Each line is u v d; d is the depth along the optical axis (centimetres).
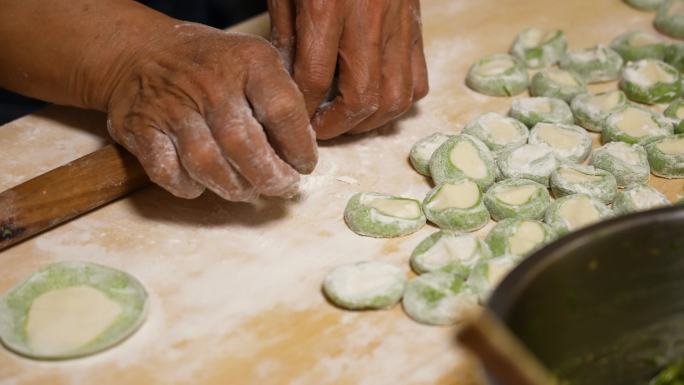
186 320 62
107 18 71
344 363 59
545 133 74
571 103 78
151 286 64
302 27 69
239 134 63
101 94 71
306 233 68
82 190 68
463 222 67
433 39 88
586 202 67
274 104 63
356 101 70
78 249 67
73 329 60
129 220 69
